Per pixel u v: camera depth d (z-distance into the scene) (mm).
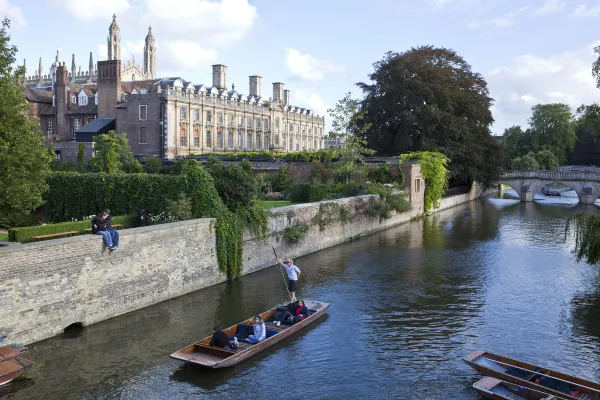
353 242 36062
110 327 18047
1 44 19781
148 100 63562
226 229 24016
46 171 22188
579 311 20812
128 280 19406
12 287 15508
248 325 17016
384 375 15062
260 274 25859
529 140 106688
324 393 13992
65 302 17172
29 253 15938
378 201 41344
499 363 14531
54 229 22109
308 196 41562
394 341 17516
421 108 55531
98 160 45844
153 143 63562
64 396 13453
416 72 57438
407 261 29688
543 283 25062
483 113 61750
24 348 14367
